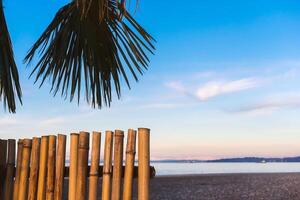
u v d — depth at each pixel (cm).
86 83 502
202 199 1223
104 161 312
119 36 483
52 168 337
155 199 1201
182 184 1614
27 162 357
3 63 486
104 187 309
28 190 353
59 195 331
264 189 1479
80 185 317
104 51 492
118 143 308
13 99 500
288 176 2100
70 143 327
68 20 490
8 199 368
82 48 492
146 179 299
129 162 304
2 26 483
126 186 304
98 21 477
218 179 1903
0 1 480
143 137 301
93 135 318
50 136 341
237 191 1431
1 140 370
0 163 369
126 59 484
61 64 495
